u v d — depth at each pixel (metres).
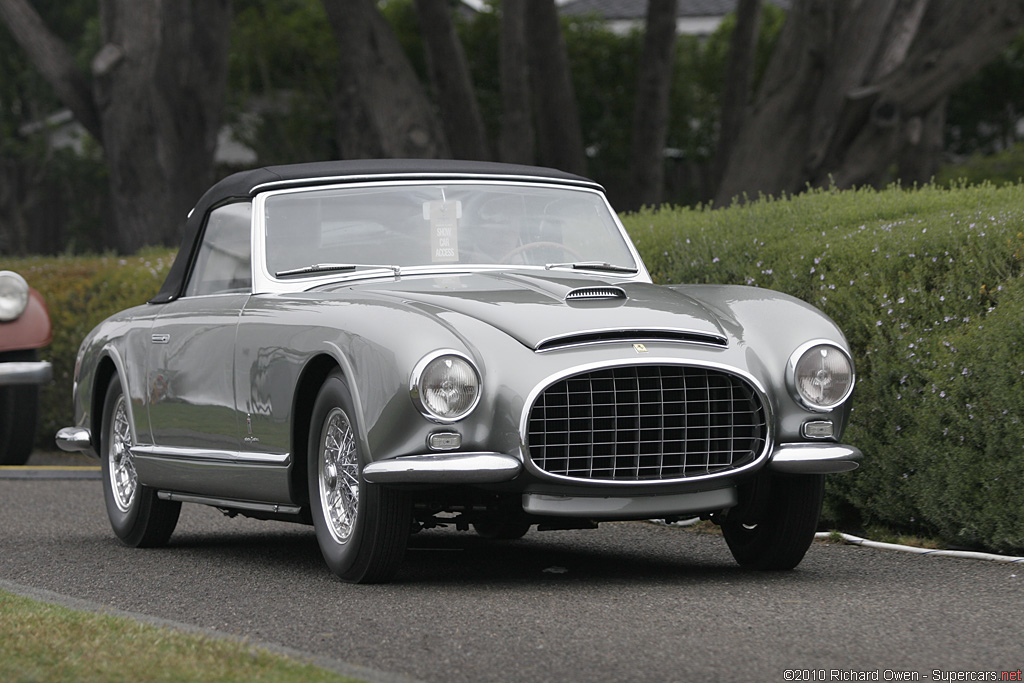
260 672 13.37
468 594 18.92
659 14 66.31
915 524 24.56
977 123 111.81
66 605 18.09
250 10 102.75
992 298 24.06
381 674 13.66
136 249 64.81
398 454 18.53
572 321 19.17
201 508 32.34
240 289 23.03
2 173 115.81
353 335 19.27
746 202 32.75
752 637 15.70
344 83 58.47
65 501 32.75
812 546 24.20
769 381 19.64
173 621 16.98
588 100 98.50
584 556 23.42
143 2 63.31
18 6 63.97
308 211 23.06
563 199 24.45
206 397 22.97
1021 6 46.97
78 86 64.75
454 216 23.25
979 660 14.50
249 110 107.50
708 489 19.44
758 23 74.44
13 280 40.19
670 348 19.11
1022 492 21.92
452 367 18.31
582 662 14.46
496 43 96.75
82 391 28.38
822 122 50.44
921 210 28.53
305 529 28.75
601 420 18.80
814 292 26.62
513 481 18.61
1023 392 21.84
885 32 51.00
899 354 24.45
